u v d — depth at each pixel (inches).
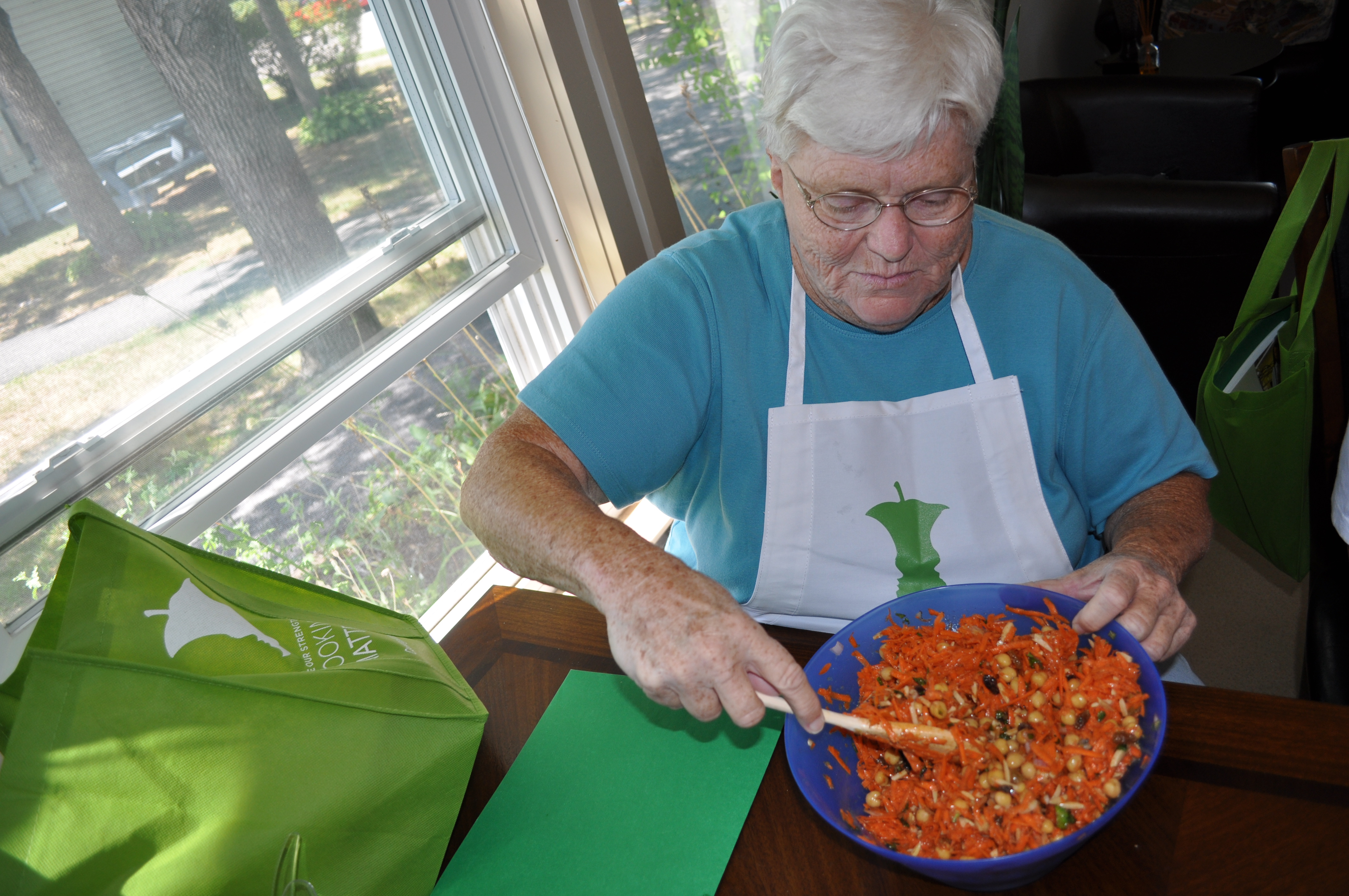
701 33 81.3
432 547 64.6
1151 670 26.1
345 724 27.6
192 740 25.2
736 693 26.0
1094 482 40.1
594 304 71.6
